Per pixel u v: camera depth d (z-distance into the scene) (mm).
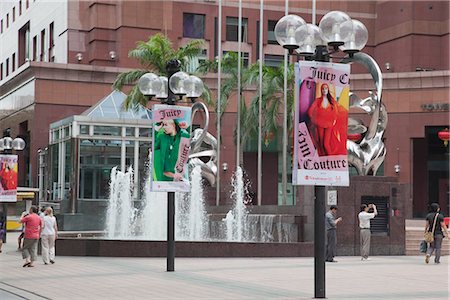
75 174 45156
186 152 20312
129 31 59906
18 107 61781
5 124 65688
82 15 60969
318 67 14266
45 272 19922
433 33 59906
